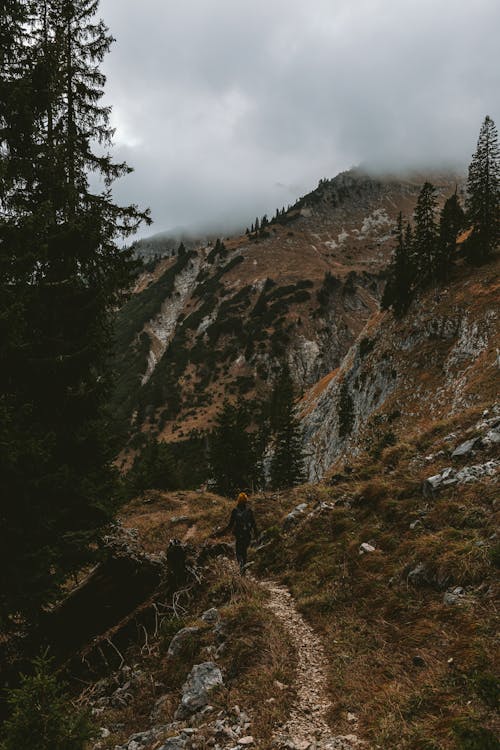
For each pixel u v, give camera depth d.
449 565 7.57
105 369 11.37
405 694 5.42
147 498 29.31
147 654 9.02
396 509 10.81
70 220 11.22
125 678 8.54
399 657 6.33
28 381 9.73
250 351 194.00
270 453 83.44
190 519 21.03
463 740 4.35
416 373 62.12
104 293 11.43
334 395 88.19
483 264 66.75
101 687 8.61
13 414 8.52
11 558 8.54
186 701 6.55
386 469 13.98
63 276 11.09
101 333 11.02
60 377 10.13
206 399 177.88
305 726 5.40
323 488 15.42
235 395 177.88
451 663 5.68
